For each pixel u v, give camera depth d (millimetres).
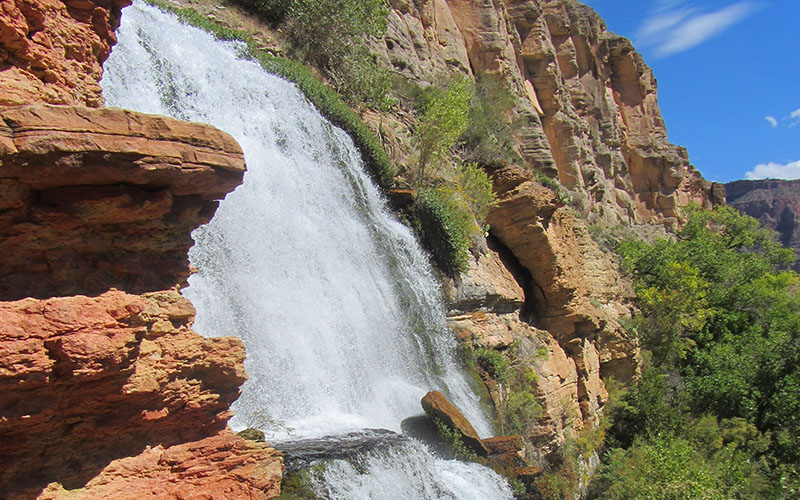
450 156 26188
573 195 45156
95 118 6457
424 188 21406
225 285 12000
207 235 12125
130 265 7160
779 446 26875
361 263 16359
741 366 30344
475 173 22938
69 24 8000
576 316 24234
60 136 6215
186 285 7945
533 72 50781
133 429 6914
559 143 50625
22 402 5922
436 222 20109
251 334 11773
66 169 6340
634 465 20375
